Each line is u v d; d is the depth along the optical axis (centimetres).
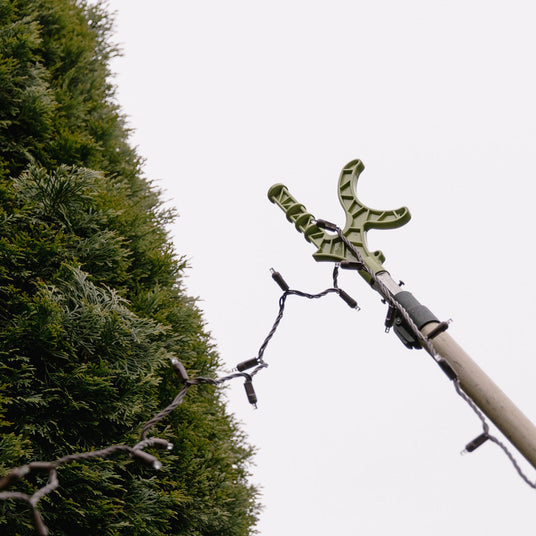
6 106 509
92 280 452
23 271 416
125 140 630
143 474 427
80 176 457
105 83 639
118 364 418
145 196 592
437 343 267
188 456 446
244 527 486
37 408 391
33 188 449
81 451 393
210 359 522
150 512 405
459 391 242
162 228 572
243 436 546
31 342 398
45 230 435
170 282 523
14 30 530
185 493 437
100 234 465
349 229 326
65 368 409
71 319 411
